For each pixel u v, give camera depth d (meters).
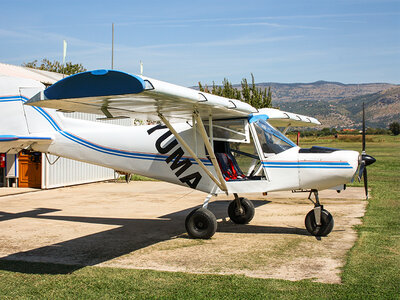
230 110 6.21
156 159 7.46
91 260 5.46
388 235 6.58
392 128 91.00
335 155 6.36
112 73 4.18
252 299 4.00
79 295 4.20
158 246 6.20
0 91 8.14
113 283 4.54
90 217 8.64
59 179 13.84
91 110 5.70
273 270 4.94
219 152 7.43
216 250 5.92
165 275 4.78
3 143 7.82
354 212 8.74
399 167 20.14
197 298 4.05
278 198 11.07
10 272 4.96
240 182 6.91
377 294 4.07
